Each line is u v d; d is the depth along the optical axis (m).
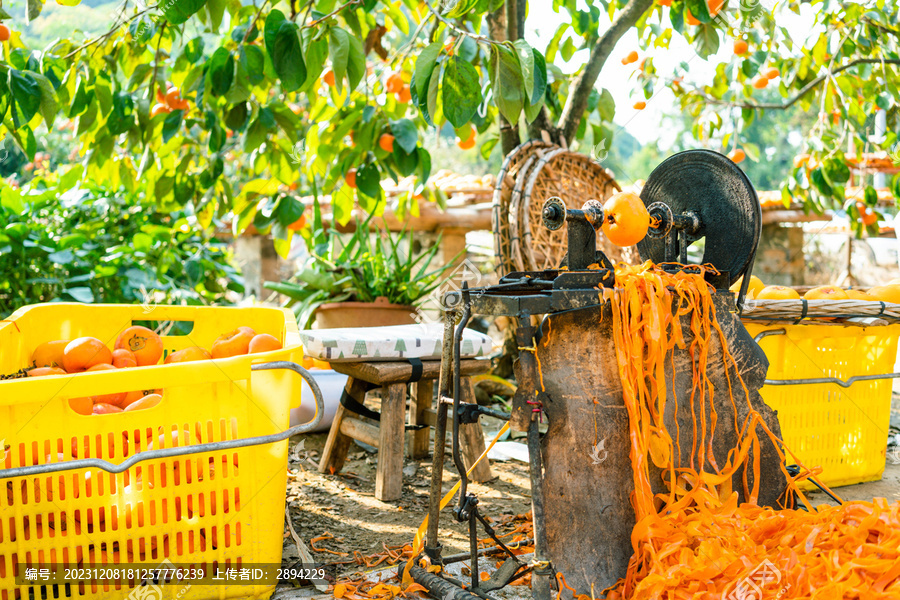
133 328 1.92
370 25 3.59
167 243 4.71
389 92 3.46
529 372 1.45
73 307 2.04
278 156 3.36
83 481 1.40
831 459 2.45
